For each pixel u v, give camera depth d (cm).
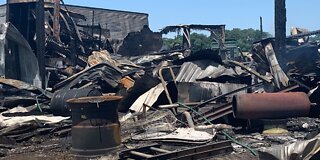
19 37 1791
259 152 634
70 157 761
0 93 1487
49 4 2930
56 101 1216
